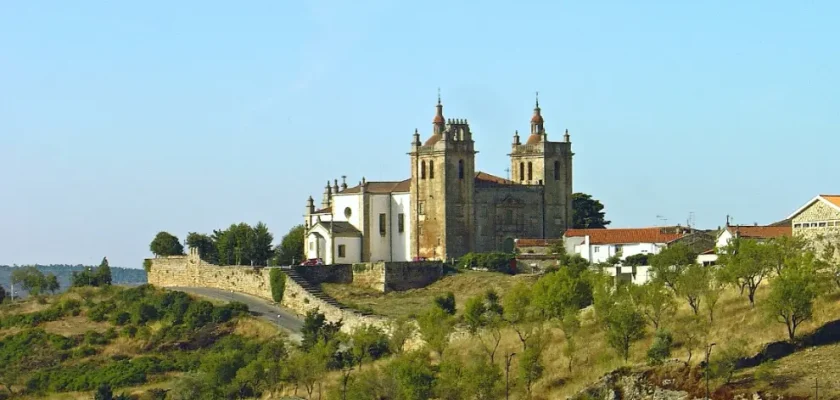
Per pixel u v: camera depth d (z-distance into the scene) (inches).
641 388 5305.1
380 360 6633.9
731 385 5142.7
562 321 6166.3
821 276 5890.8
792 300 5452.8
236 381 6555.1
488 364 5885.8
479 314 6717.5
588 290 6653.5
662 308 6023.6
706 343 5556.1
